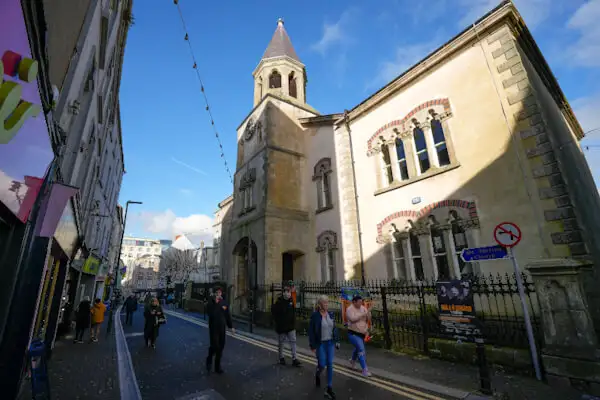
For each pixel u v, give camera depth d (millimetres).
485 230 9391
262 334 11891
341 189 15477
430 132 11844
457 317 6078
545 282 5918
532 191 8516
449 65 11523
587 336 5352
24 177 3355
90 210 12781
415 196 11812
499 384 5531
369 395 5277
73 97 6711
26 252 4234
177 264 48344
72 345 10367
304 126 19062
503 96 9680
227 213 30859
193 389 5691
